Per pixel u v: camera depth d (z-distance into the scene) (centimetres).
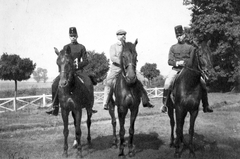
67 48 620
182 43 708
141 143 771
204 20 2859
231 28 2706
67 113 652
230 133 894
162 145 748
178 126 634
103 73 3247
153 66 3841
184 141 730
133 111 644
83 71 799
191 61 615
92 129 1033
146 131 956
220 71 3011
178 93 629
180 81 632
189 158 614
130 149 651
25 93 2447
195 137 835
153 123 1129
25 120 1299
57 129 1049
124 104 631
